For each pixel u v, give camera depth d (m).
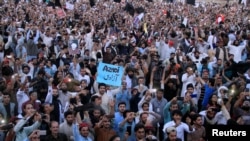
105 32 22.80
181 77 14.31
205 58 16.98
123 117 10.70
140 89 12.81
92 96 11.64
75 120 10.02
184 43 20.70
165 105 11.72
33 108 10.09
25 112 9.97
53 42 18.69
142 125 9.70
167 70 15.12
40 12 29.14
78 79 14.17
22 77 13.83
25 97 11.88
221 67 16.62
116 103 12.48
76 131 9.57
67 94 12.00
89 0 38.12
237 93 12.75
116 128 10.47
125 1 40.62
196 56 17.73
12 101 11.47
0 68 14.38
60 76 13.30
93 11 32.38
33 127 9.46
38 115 9.54
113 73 13.31
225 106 11.98
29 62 14.82
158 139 11.33
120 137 10.38
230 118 11.38
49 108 10.50
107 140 9.92
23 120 9.44
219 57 18.62
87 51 17.27
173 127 10.05
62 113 11.41
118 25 26.28
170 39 20.94
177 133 10.36
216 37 21.73
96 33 21.97
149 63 15.94
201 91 13.32
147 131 9.91
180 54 17.48
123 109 10.73
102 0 41.41
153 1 47.31
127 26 26.02
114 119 10.59
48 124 9.79
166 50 19.20
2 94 11.30
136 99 12.55
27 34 19.61
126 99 12.62
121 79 13.30
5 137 9.56
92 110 10.67
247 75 15.59
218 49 18.73
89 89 13.98
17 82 12.20
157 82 14.93
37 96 12.02
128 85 13.96
